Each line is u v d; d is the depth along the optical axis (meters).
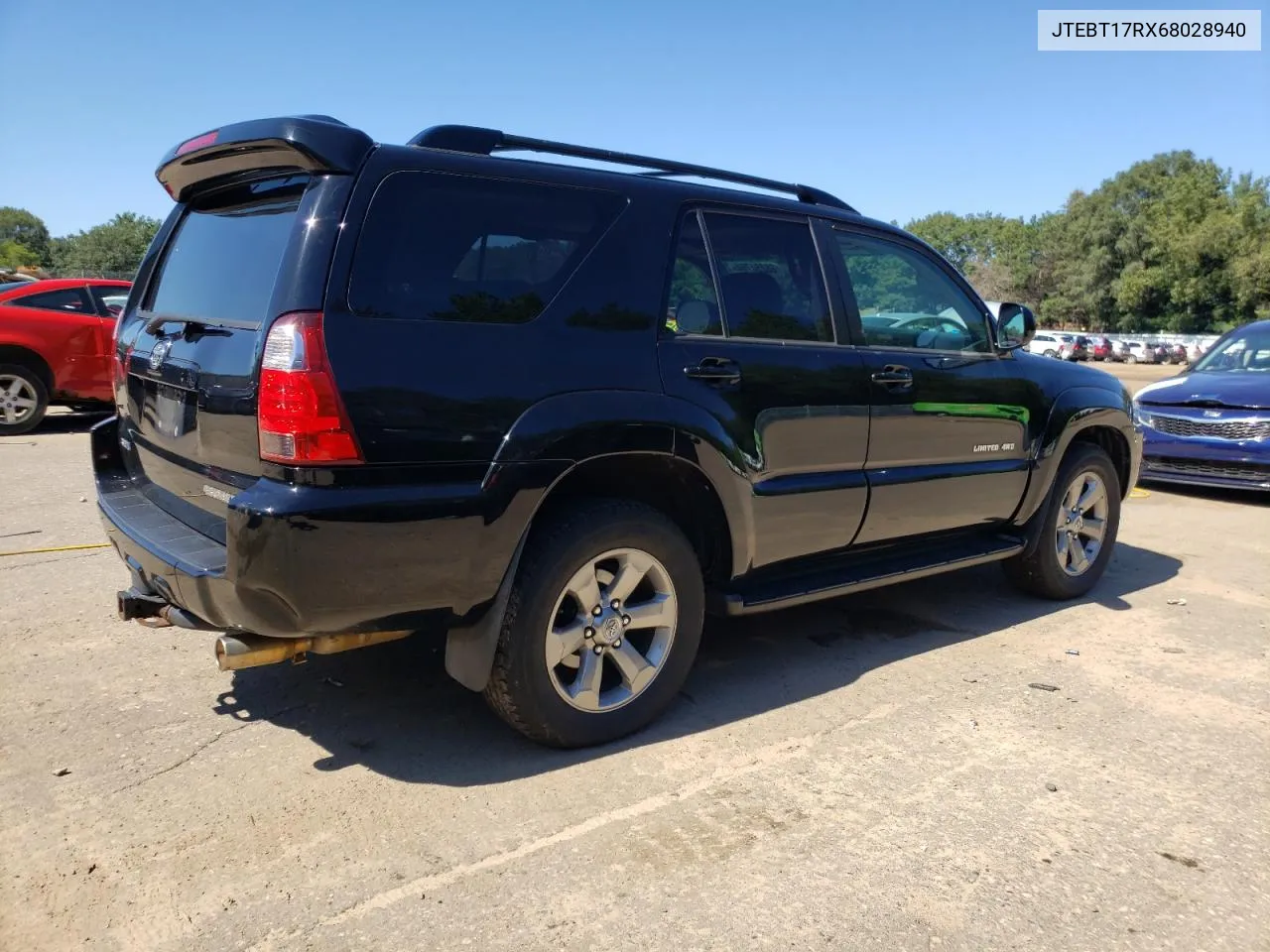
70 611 4.61
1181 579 5.91
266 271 2.92
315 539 2.63
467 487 2.87
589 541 3.15
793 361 3.76
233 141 2.96
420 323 2.84
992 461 4.68
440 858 2.67
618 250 3.34
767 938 2.37
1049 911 2.51
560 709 3.21
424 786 3.06
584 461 3.10
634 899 2.50
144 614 3.32
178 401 3.20
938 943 2.37
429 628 2.96
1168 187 71.62
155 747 3.29
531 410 2.99
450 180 3.01
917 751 3.42
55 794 2.96
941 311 4.58
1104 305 75.81
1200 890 2.62
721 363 3.50
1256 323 9.72
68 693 3.70
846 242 4.21
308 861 2.64
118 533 3.27
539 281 3.14
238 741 3.35
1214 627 4.94
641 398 3.25
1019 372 4.80
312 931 2.35
